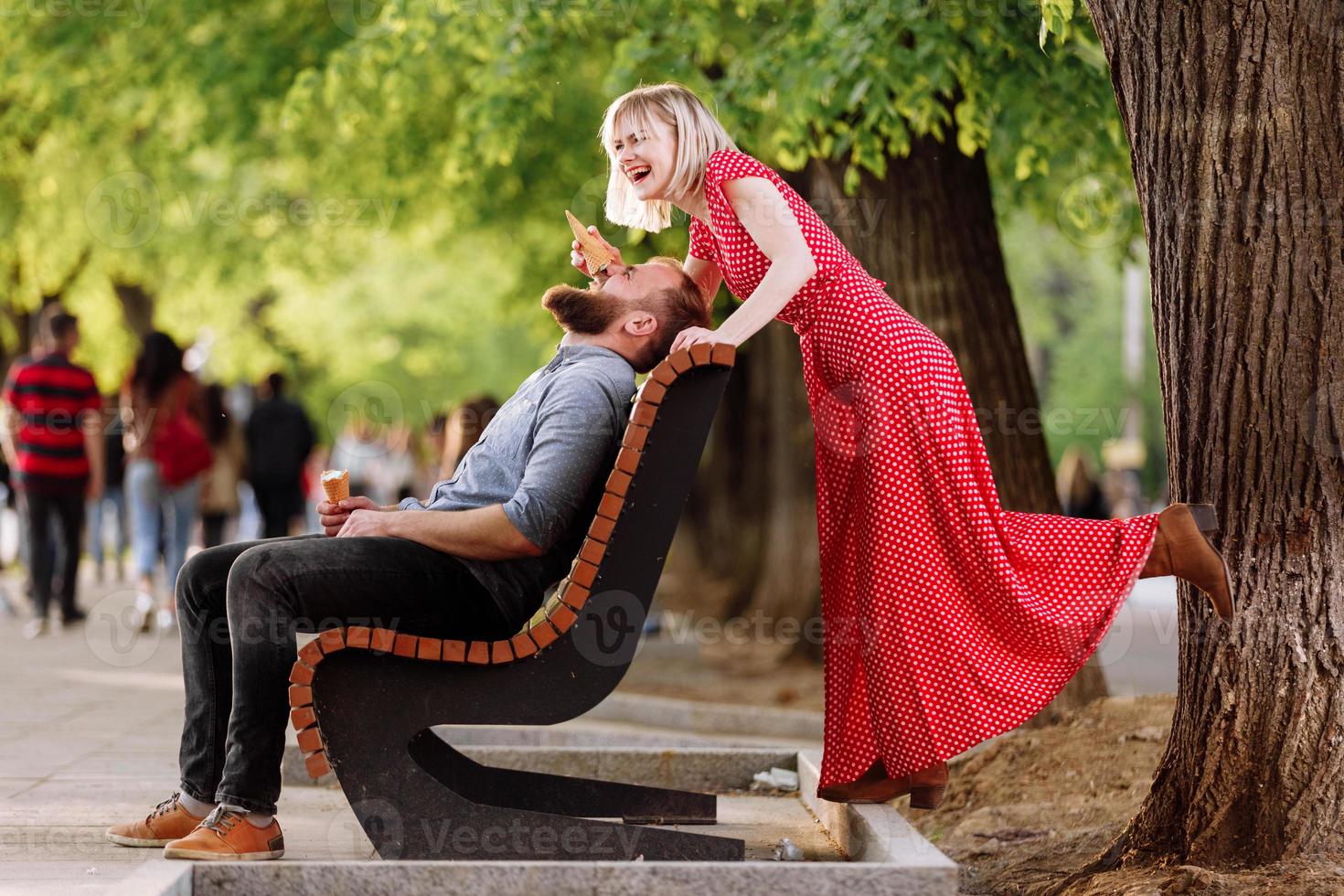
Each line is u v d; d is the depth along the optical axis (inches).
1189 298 222.2
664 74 470.3
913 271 398.3
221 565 213.3
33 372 634.8
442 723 188.4
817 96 398.3
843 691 219.3
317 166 735.7
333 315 1362.0
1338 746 211.9
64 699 451.5
